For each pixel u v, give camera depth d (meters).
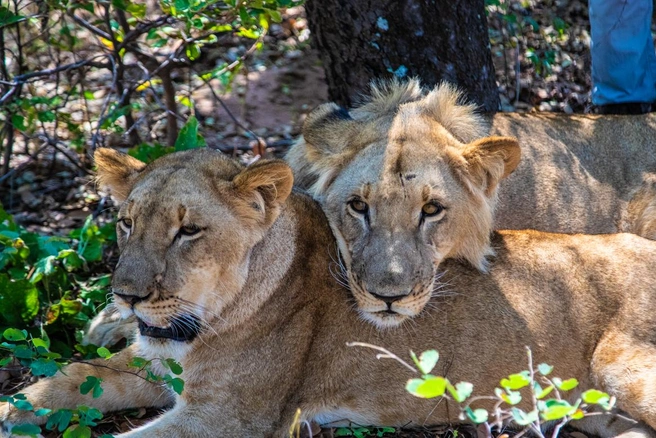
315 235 4.95
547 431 4.94
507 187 6.04
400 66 6.48
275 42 9.38
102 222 7.27
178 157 4.66
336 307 4.86
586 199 6.19
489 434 3.86
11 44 8.30
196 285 4.42
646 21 7.34
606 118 6.51
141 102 8.23
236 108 8.57
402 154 4.89
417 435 4.88
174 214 4.35
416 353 4.82
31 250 6.02
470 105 5.70
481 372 4.83
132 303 4.28
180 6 6.05
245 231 4.55
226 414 4.62
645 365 4.71
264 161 4.46
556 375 4.85
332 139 5.27
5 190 7.65
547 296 4.92
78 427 4.33
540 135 6.28
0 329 5.59
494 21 9.30
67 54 8.61
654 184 6.21
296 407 4.78
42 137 7.55
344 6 6.36
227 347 4.64
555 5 9.71
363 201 4.86
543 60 8.48
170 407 5.10
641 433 4.66
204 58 9.02
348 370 4.83
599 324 4.88
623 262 5.02
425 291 4.70
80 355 5.58
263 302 4.66
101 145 7.36
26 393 4.83
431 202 4.81
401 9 6.34
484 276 4.98
